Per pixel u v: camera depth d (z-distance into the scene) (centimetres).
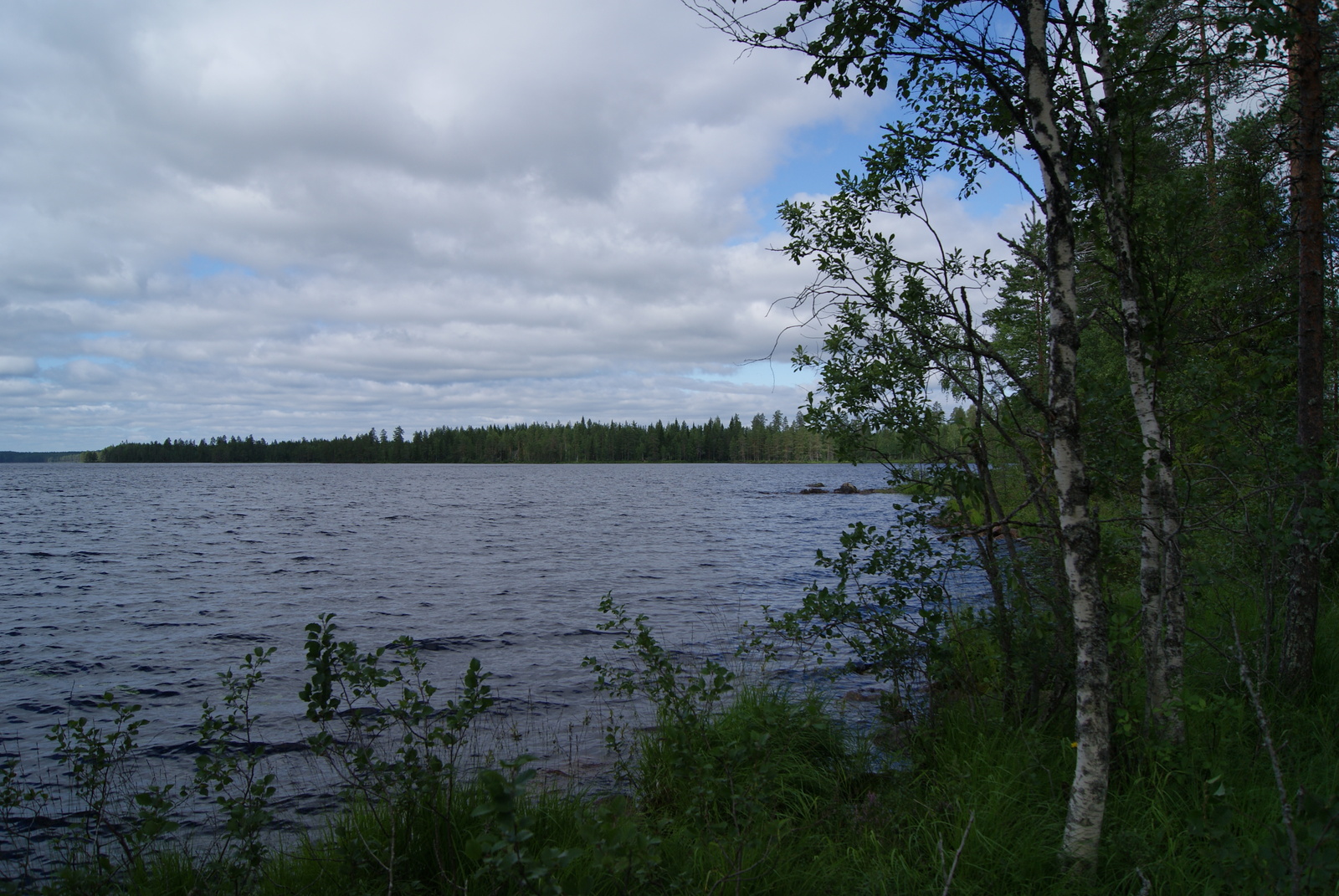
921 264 545
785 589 1822
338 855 433
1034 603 590
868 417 602
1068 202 385
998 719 579
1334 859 245
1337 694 557
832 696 825
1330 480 484
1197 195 527
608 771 648
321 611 1606
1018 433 569
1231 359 739
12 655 1229
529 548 2828
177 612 1605
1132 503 602
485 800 463
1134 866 386
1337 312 746
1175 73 487
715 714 704
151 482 10612
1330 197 581
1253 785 449
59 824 586
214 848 527
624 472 14838
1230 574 651
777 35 415
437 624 1446
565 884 371
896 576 608
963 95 505
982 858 414
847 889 405
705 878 386
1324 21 631
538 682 1005
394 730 800
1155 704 501
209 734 479
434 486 9181
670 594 1761
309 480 11244
